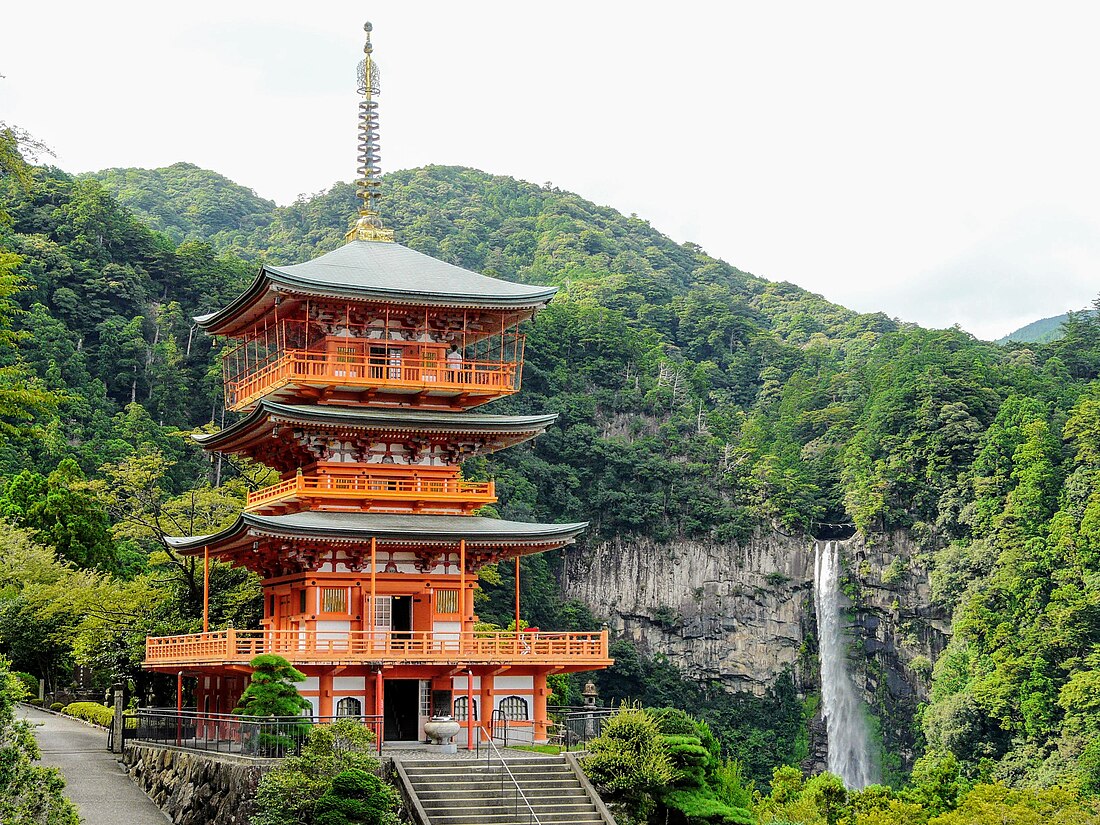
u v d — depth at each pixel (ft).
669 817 177.68
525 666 209.97
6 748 127.13
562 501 654.53
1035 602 564.71
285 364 217.15
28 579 320.70
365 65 252.62
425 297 217.97
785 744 631.56
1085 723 495.41
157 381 581.94
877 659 634.02
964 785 278.46
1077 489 586.04
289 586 216.33
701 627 647.15
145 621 281.54
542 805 166.71
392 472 221.25
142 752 205.98
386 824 149.28
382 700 201.98
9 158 175.94
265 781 156.15
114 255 643.04
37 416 501.97
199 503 318.04
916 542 648.38
